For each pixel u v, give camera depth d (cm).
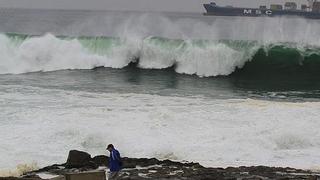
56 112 7456
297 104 8112
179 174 5144
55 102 8194
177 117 7238
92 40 13288
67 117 7175
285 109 7731
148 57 12938
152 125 6925
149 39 13000
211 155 6056
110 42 13200
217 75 12419
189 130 6775
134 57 13012
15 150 5997
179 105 8081
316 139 6606
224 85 11050
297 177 5069
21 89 9412
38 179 4800
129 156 6019
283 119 7200
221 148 6250
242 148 6278
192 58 12619
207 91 10062
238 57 12531
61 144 6278
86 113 7425
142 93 9412
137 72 12450
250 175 5122
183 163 5669
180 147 6216
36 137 6394
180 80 11575
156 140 6431
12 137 6372
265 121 7106
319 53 12544
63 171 5316
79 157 5522
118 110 7638
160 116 7238
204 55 12575
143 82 11075
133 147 6231
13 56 13100
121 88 10069
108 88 10006
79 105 7994
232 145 6338
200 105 8069
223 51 12531
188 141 6431
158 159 5922
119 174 5169
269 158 6034
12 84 10100
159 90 9981
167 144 6278
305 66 12531
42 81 10719
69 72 12388
